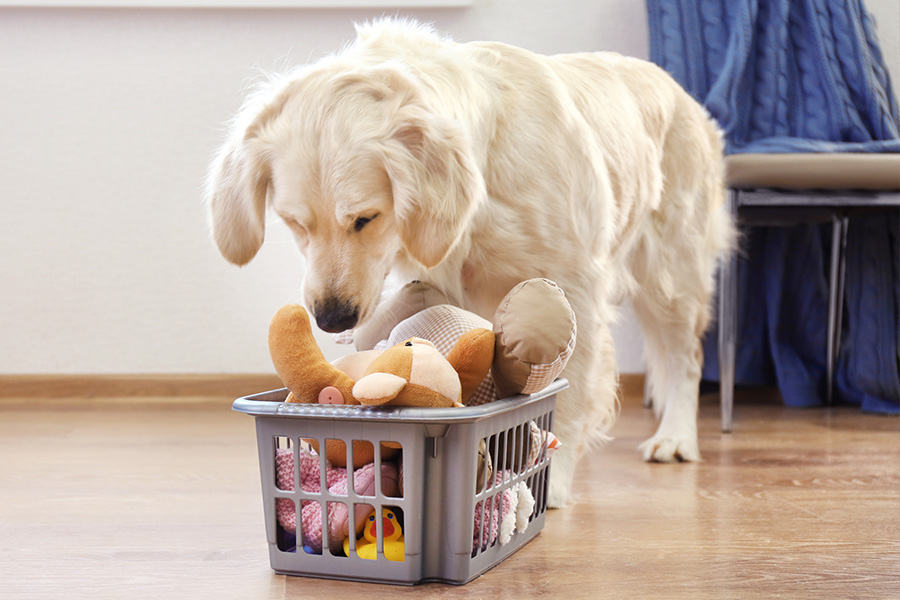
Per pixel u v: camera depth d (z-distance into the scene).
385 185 1.10
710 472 1.64
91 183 2.67
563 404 1.36
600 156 1.47
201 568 1.00
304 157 1.09
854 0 2.51
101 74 2.64
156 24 2.64
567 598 0.89
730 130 2.39
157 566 1.01
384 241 1.13
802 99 2.49
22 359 2.71
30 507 1.33
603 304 1.45
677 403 1.91
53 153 2.66
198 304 2.70
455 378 0.92
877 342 2.51
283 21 2.65
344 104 1.10
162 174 2.67
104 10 2.62
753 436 2.08
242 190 1.18
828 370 2.60
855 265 2.58
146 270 2.69
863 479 1.55
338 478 0.99
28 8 2.62
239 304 2.70
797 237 2.69
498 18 2.68
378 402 0.87
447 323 1.10
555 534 1.16
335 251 1.10
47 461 1.73
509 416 0.99
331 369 0.96
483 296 1.35
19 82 2.64
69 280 2.69
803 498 1.39
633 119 1.67
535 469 1.10
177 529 1.19
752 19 2.46
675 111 1.91
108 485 1.50
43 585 0.94
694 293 1.94
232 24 2.64
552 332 0.97
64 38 2.63
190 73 2.65
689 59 2.51
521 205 1.29
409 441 0.89
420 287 1.20
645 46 2.68
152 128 2.66
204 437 2.02
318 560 0.95
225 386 2.71
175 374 2.71
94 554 1.07
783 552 1.07
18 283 2.69
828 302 2.67
